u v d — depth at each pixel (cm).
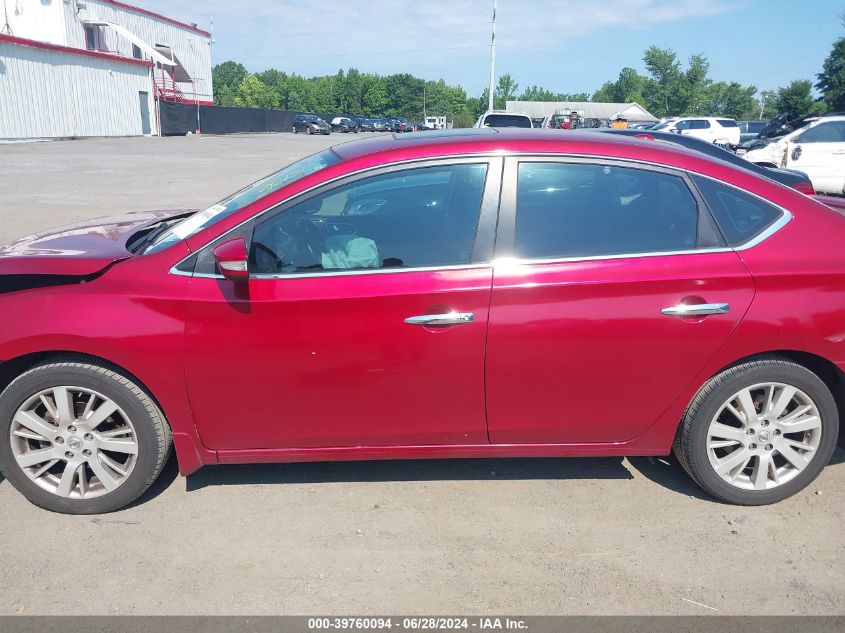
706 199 323
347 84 13725
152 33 5219
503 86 13062
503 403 321
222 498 347
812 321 315
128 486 327
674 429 334
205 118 5100
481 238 315
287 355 311
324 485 359
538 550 308
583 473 373
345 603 275
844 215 336
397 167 321
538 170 322
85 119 3719
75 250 340
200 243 315
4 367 321
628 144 332
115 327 305
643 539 316
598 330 312
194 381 312
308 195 318
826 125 1495
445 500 346
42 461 324
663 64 10475
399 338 310
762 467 336
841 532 322
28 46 3266
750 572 295
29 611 269
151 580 287
